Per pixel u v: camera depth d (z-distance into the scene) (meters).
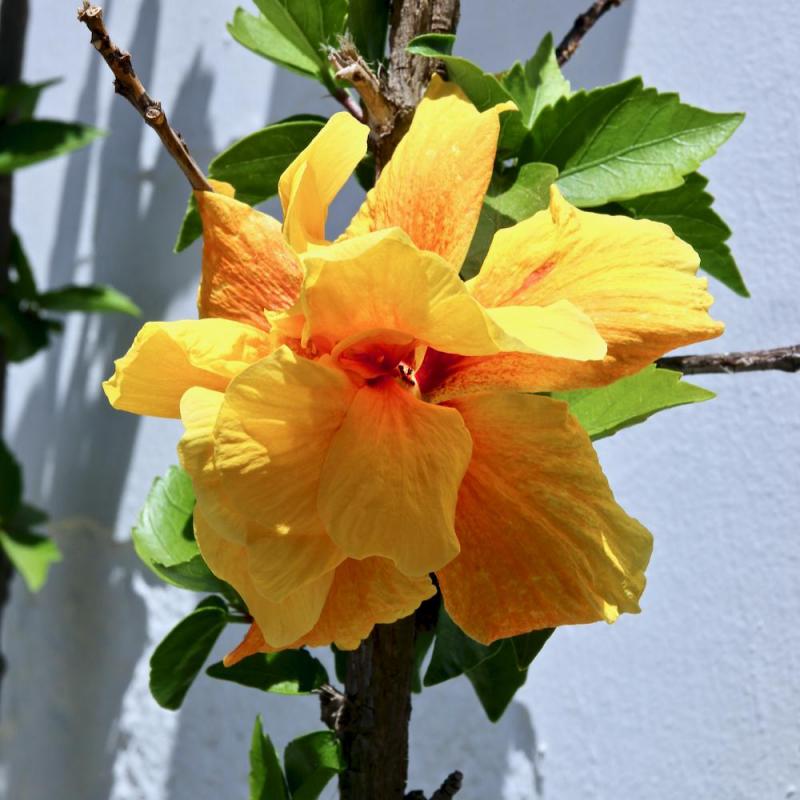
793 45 0.40
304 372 0.24
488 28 0.50
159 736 0.60
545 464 0.24
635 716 0.43
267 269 0.28
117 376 0.26
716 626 0.41
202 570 0.35
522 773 0.47
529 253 0.26
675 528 0.43
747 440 0.41
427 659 0.47
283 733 0.54
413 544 0.23
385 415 0.24
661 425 0.44
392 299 0.23
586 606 0.24
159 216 0.65
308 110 0.56
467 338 0.23
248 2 0.59
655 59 0.44
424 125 0.28
